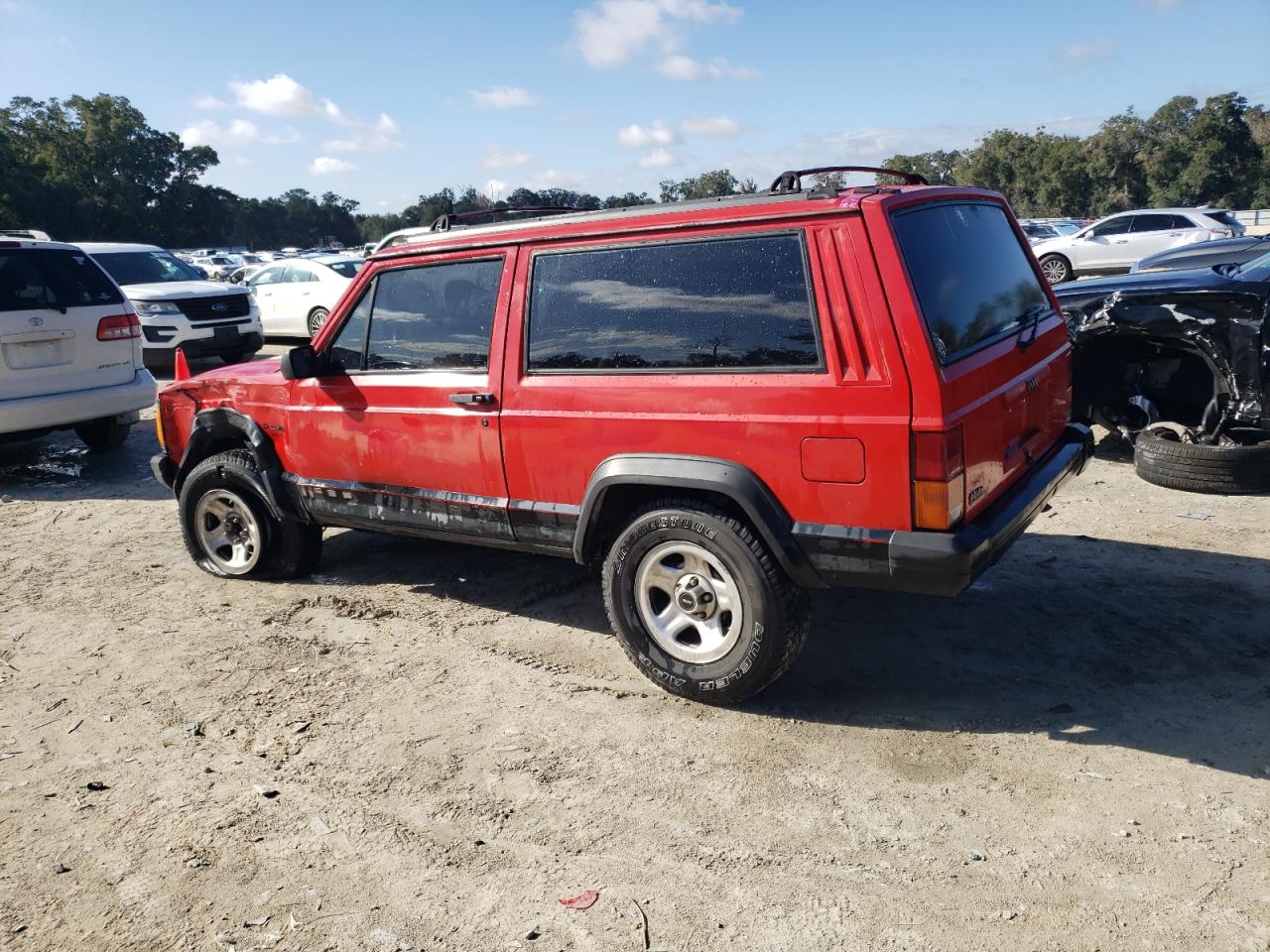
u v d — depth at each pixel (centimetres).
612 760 347
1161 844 285
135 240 9425
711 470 351
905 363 313
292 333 1712
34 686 425
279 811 323
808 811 311
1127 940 247
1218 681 380
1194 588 468
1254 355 584
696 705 386
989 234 407
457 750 358
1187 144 7806
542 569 550
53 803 333
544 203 569
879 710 374
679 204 376
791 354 337
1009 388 361
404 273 445
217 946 261
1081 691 379
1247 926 250
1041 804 308
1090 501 613
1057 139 8100
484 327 419
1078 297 654
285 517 512
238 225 13712
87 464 879
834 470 328
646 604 384
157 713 395
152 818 321
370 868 292
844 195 331
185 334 1326
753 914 264
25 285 779
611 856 293
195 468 541
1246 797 305
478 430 418
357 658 442
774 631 353
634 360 374
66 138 9000
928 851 288
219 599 524
